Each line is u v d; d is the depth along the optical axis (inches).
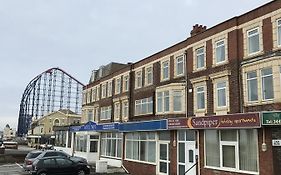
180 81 964.6
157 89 1057.5
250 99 721.6
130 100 1266.0
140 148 1122.0
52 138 3132.4
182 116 934.4
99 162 1088.2
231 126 717.9
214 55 834.2
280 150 625.3
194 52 916.0
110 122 1435.8
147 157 1072.8
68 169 928.3
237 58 760.3
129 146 1205.7
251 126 665.6
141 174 1084.5
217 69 817.5
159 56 1098.7
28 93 3334.2
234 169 723.4
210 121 780.6
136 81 1250.6
